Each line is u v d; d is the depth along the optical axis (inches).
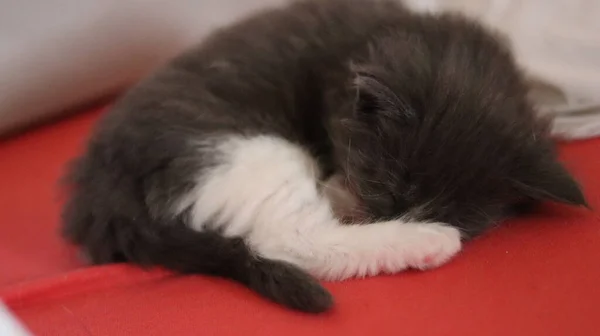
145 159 20.9
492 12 25.6
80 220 21.3
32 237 22.4
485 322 19.5
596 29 24.4
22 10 24.3
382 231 21.0
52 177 23.9
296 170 21.4
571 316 19.6
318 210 21.2
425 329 19.4
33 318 19.9
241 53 22.4
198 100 21.6
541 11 25.0
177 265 20.7
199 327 19.6
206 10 26.4
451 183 21.2
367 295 20.1
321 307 19.7
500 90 21.7
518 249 20.9
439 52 21.9
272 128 22.0
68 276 20.5
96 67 25.5
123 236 20.9
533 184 21.0
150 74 23.3
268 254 20.7
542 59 24.5
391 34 22.3
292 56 22.5
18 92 24.8
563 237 21.0
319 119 22.5
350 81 21.7
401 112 21.1
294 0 24.1
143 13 25.6
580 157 22.9
